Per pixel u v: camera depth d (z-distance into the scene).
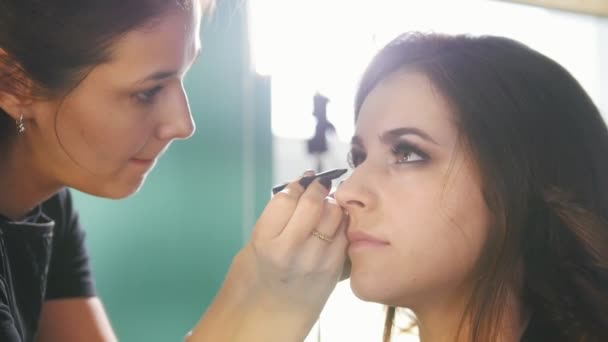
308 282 0.97
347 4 2.37
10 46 0.86
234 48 2.49
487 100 0.96
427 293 0.96
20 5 0.85
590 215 0.95
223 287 1.02
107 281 2.40
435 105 0.97
